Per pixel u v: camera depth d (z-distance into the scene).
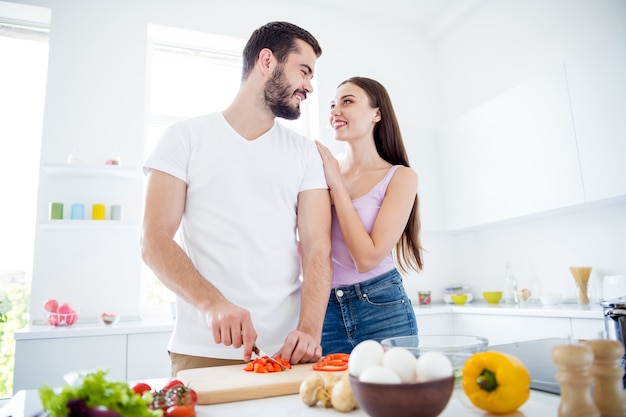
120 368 2.01
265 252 1.12
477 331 2.57
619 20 2.36
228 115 1.24
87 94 2.60
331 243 1.34
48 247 2.40
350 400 0.58
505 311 2.37
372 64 3.42
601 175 2.04
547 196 2.31
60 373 1.93
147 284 2.73
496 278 3.03
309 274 1.14
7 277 2.52
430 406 0.47
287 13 3.21
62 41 2.61
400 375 0.50
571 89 2.20
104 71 2.65
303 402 0.64
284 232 1.18
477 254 3.19
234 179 1.14
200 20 2.95
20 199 2.61
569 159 2.20
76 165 2.33
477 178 2.81
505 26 3.05
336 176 1.36
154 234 1.04
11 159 2.63
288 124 3.21
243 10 3.08
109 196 2.53
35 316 2.32
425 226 3.05
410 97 3.53
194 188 1.14
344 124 1.47
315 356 0.90
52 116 2.52
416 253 1.58
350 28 3.39
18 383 1.88
